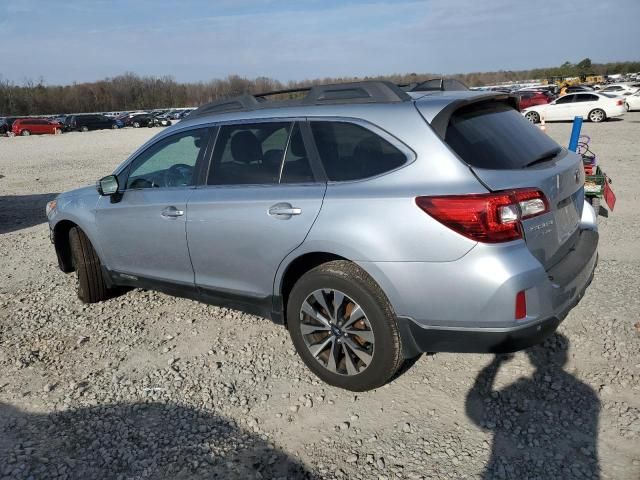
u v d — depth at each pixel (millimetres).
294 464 2902
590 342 3889
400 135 3170
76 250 5016
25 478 2867
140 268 4531
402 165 3123
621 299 4555
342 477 2791
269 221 3504
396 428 3131
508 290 2805
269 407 3406
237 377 3770
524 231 2910
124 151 23422
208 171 3992
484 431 3059
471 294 2869
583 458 2805
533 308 2883
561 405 3238
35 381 3857
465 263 2859
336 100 3557
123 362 4066
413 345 3152
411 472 2789
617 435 2951
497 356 3797
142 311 4973
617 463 2752
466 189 2895
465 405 3299
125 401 3549
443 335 3029
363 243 3096
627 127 21391
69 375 3920
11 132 43812
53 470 2922
